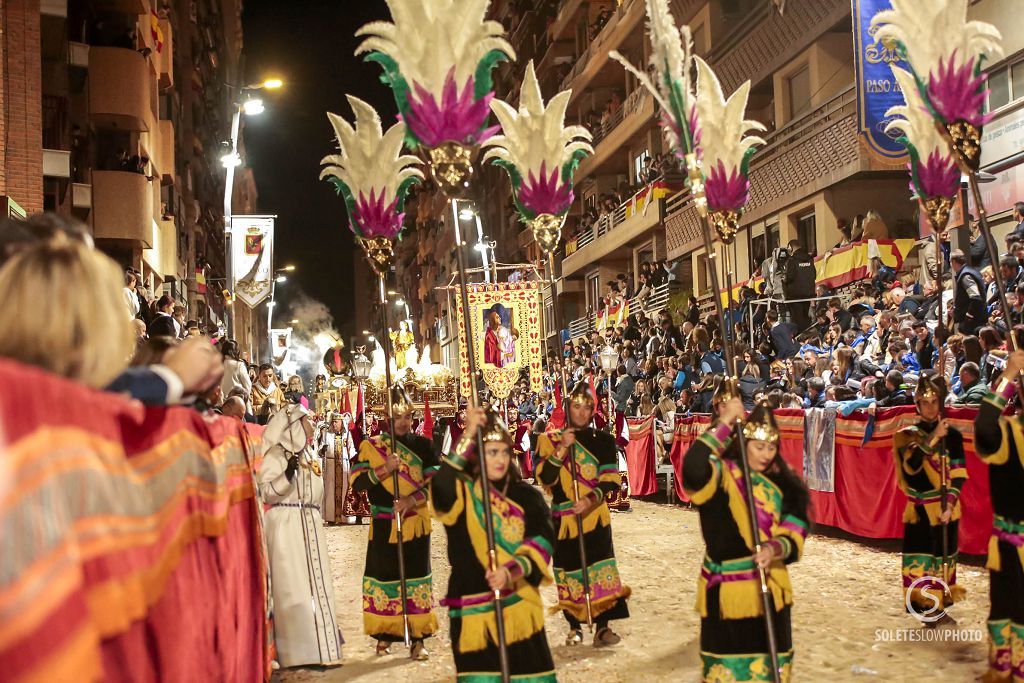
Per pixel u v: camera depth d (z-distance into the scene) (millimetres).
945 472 7656
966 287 13680
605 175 45719
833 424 12711
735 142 5781
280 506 7801
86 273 2299
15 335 2203
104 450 2457
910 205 23453
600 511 8141
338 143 8219
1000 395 5785
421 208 86188
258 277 22000
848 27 24359
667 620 8750
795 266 20719
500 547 5348
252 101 18812
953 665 6680
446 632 9078
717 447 4977
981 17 18859
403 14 5656
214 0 62188
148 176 27516
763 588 4738
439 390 21453
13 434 1803
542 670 5336
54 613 1765
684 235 32562
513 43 58781
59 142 20938
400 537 7723
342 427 19547
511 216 57031
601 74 42469
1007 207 18188
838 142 22703
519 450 24016
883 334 15305
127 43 26469
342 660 7953
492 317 15258
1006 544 5855
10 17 15672
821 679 6484
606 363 17141
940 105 5949
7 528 1697
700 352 20812
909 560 7938
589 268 45625
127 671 2721
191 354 3641
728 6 31234
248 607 5430
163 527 3316
